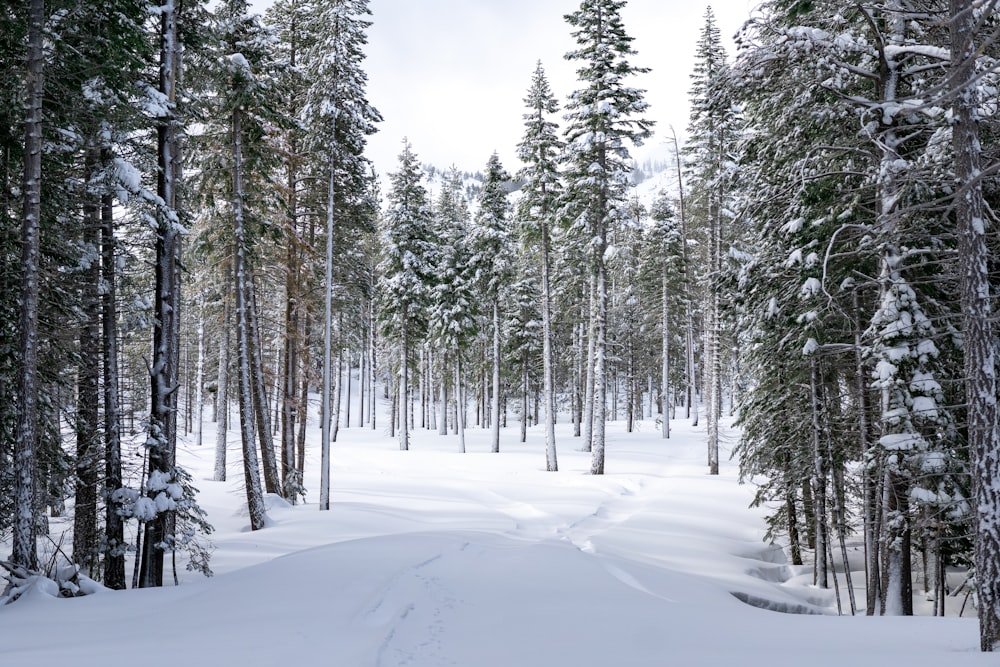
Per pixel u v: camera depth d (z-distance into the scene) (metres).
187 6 14.78
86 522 12.69
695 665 5.77
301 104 23.91
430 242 37.34
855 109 11.09
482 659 6.05
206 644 6.25
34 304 9.90
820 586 13.90
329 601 8.22
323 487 19.66
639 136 25.91
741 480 16.61
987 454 6.95
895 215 8.23
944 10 8.62
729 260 23.84
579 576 10.91
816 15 11.78
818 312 11.90
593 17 25.73
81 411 12.64
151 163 12.89
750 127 15.10
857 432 13.00
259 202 20.23
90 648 6.18
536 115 30.06
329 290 20.75
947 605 12.50
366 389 75.31
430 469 29.55
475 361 45.50
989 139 9.53
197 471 31.94
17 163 11.93
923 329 9.71
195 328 44.81
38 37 9.91
